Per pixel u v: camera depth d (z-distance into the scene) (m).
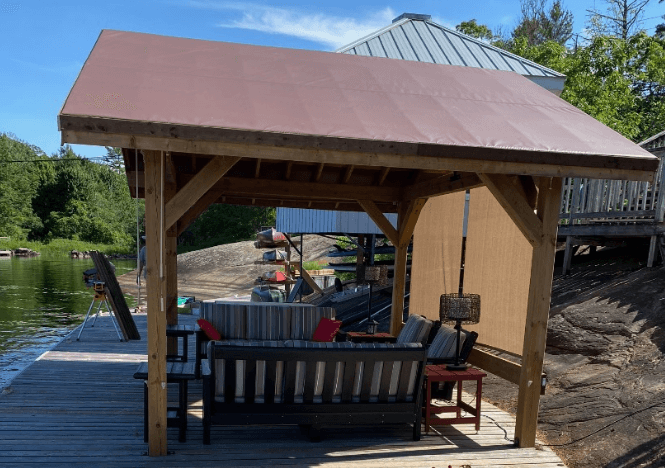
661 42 21.95
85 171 63.56
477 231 6.42
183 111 3.76
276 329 6.82
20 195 56.69
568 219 9.79
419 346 4.43
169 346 6.87
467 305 5.07
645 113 23.75
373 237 13.91
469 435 4.88
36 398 5.48
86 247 54.75
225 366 4.19
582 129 4.75
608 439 4.40
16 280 26.45
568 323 7.09
